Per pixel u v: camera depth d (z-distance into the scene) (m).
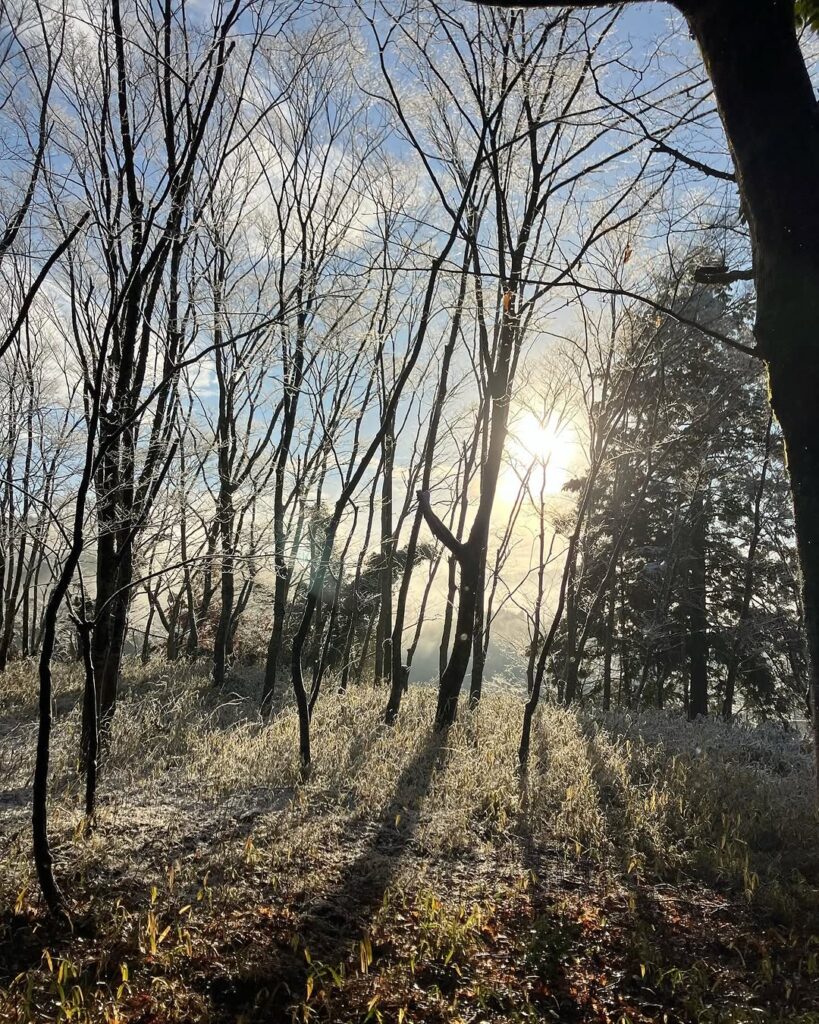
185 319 6.45
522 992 3.86
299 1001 3.60
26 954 3.81
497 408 9.42
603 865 5.55
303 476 11.01
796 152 2.52
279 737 8.35
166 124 5.33
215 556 6.18
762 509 16.53
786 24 2.57
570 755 8.03
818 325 2.46
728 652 17.83
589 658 18.23
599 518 15.79
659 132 5.03
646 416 14.31
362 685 14.22
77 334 6.23
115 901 4.32
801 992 4.03
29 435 5.52
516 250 8.05
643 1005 3.88
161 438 6.54
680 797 6.80
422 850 5.56
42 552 5.23
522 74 6.46
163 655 17.03
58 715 9.75
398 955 4.10
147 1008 3.46
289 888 4.71
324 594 16.05
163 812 5.79
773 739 11.37
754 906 5.06
